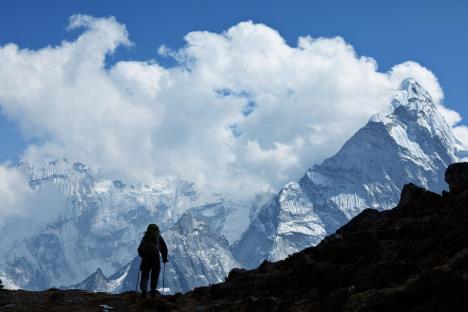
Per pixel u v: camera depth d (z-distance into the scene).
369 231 36.84
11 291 32.78
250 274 38.09
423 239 31.11
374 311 23.38
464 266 23.92
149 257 33.38
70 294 33.38
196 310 31.06
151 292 33.34
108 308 30.19
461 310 20.47
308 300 28.23
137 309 30.38
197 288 37.88
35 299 30.88
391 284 26.11
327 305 26.00
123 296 34.16
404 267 26.94
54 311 28.73
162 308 30.58
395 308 22.92
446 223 32.22
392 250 31.30
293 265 36.06
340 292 26.73
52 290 34.38
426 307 21.70
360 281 27.61
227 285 36.22
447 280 22.88
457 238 28.05
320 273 31.08
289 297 29.72
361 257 32.25
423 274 24.50
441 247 28.03
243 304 30.25
